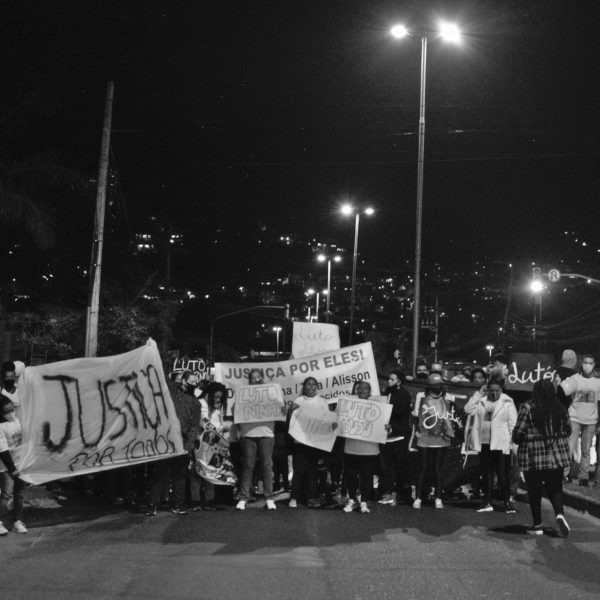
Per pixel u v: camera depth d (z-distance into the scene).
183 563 8.34
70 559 8.51
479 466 12.97
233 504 12.20
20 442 10.34
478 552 8.92
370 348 13.99
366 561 8.48
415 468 12.82
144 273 34.84
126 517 11.02
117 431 10.91
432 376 12.11
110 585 7.49
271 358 59.00
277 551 8.91
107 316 26.92
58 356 26.31
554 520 10.87
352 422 11.39
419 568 8.20
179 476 11.44
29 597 7.08
